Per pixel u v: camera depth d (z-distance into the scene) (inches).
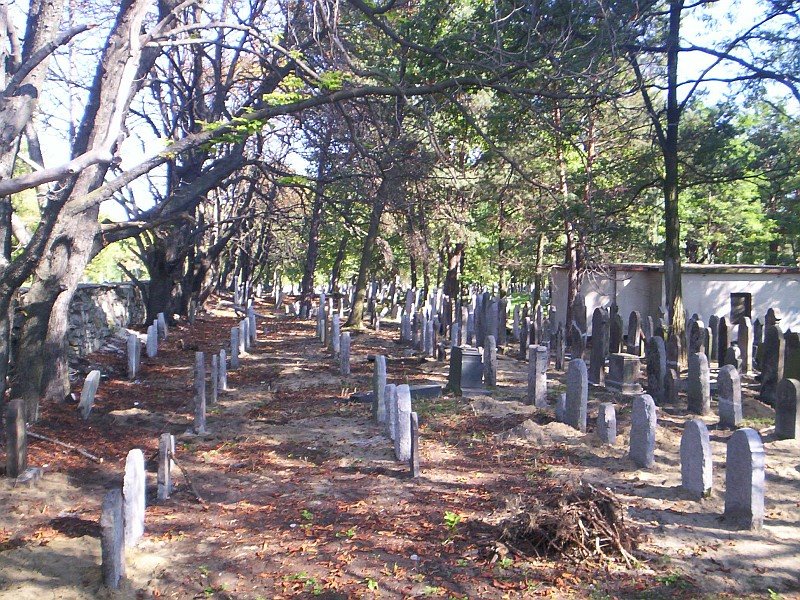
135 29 377.7
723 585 255.1
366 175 659.4
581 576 261.0
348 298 1587.1
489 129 771.4
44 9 403.5
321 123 700.0
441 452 423.8
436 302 1115.9
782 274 1052.5
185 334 1035.9
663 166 970.7
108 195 432.5
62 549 290.8
